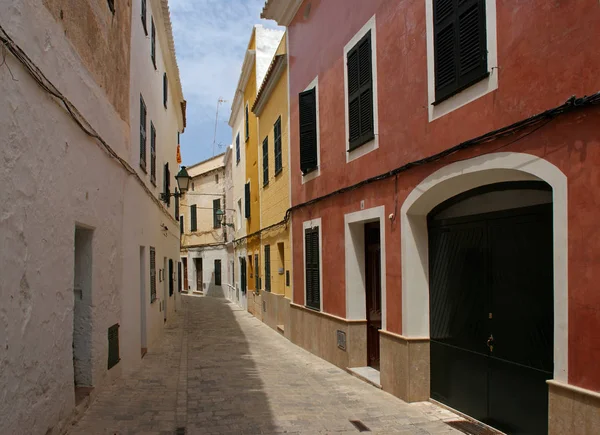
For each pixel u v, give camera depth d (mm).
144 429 4922
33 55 3822
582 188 3775
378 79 7137
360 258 8438
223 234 27891
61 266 4449
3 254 3260
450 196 5941
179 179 13414
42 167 3990
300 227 11188
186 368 8656
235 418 5715
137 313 8570
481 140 4859
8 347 3318
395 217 6672
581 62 3801
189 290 34188
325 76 9352
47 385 4070
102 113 6086
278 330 13703
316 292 10109
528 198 4781
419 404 6234
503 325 5020
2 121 3258
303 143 10328
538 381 4516
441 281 6164
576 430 3756
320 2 9617
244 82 19734
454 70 5328
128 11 7922
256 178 17500
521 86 4406
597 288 3637
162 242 13961
